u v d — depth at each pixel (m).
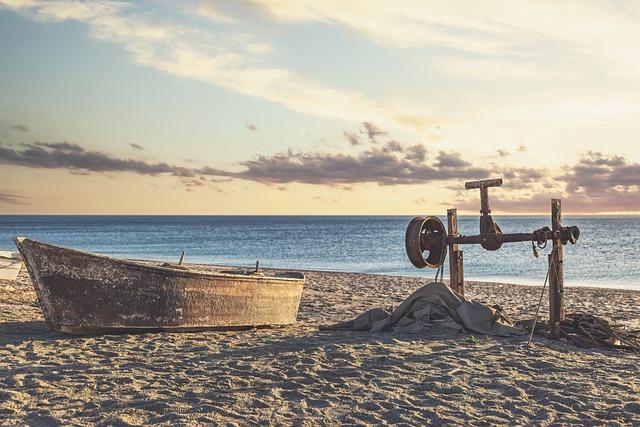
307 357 8.40
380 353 8.77
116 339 9.61
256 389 6.78
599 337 9.98
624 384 7.14
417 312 10.84
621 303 17.83
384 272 32.53
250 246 61.97
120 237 86.19
